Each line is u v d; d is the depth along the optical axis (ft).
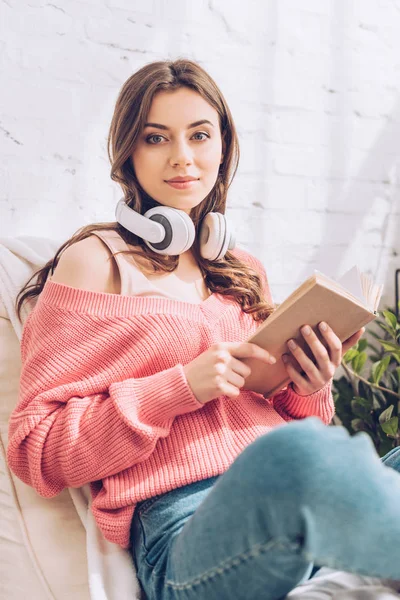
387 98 7.11
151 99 4.16
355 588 2.87
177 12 5.96
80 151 5.66
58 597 3.89
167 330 3.97
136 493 3.60
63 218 5.64
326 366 3.83
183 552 3.05
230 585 2.88
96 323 3.95
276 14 6.41
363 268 7.17
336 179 6.89
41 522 4.12
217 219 4.38
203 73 4.34
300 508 2.53
